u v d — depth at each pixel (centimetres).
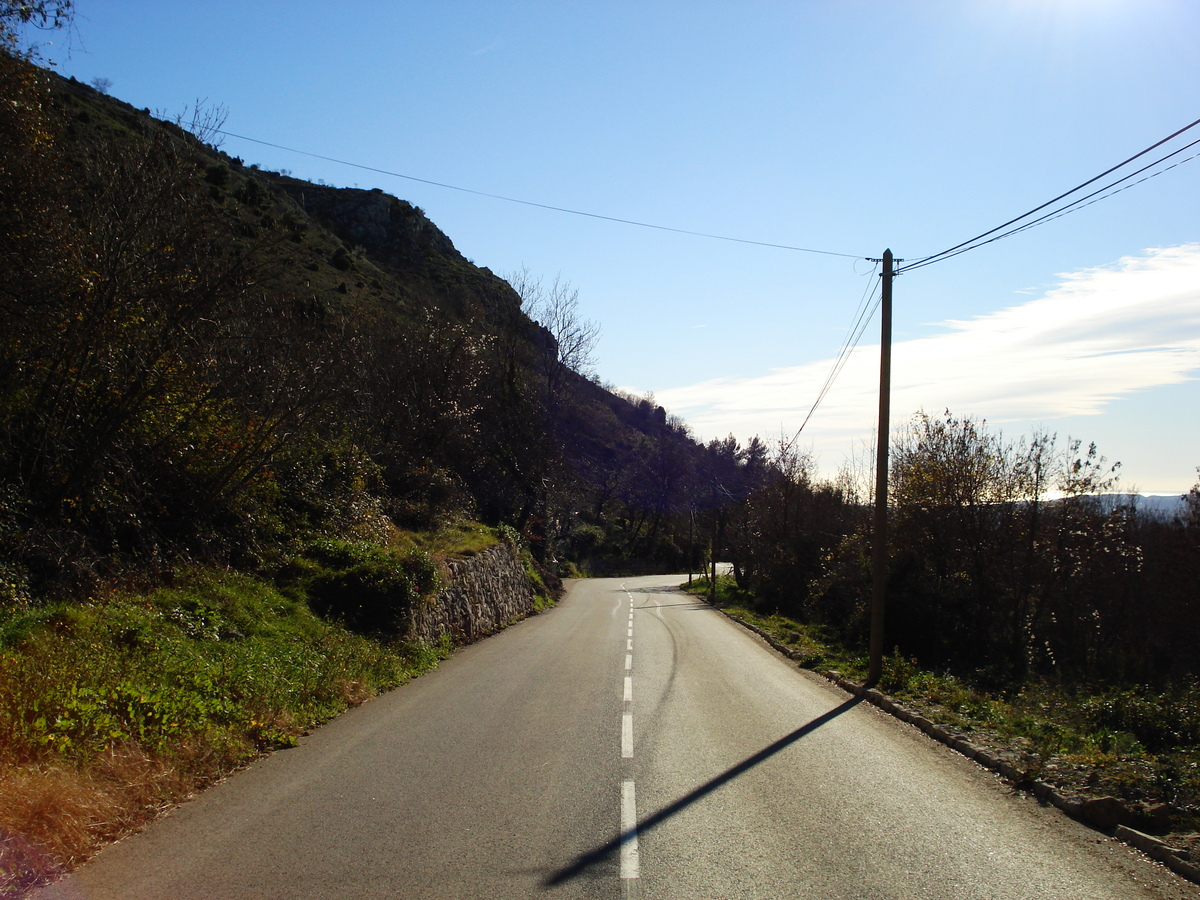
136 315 1051
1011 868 483
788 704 1088
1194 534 2111
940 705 1059
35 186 927
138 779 575
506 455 3997
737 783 661
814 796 629
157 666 776
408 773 673
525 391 4259
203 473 1259
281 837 513
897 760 766
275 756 730
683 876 456
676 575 7181
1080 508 2067
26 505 942
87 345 966
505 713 951
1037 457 2102
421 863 470
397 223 7481
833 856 495
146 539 1123
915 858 496
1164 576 2175
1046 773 689
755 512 3859
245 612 1093
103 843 497
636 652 1666
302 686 928
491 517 3894
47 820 475
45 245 937
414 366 2891
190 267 1122
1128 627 2198
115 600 921
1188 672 1975
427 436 2948
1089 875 477
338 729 852
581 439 6612
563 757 736
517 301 4516
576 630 2206
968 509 2134
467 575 2020
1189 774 677
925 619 2105
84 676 671
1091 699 1135
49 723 579
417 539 2155
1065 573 2094
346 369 1981
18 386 962
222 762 677
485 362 3500
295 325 1730
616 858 483
